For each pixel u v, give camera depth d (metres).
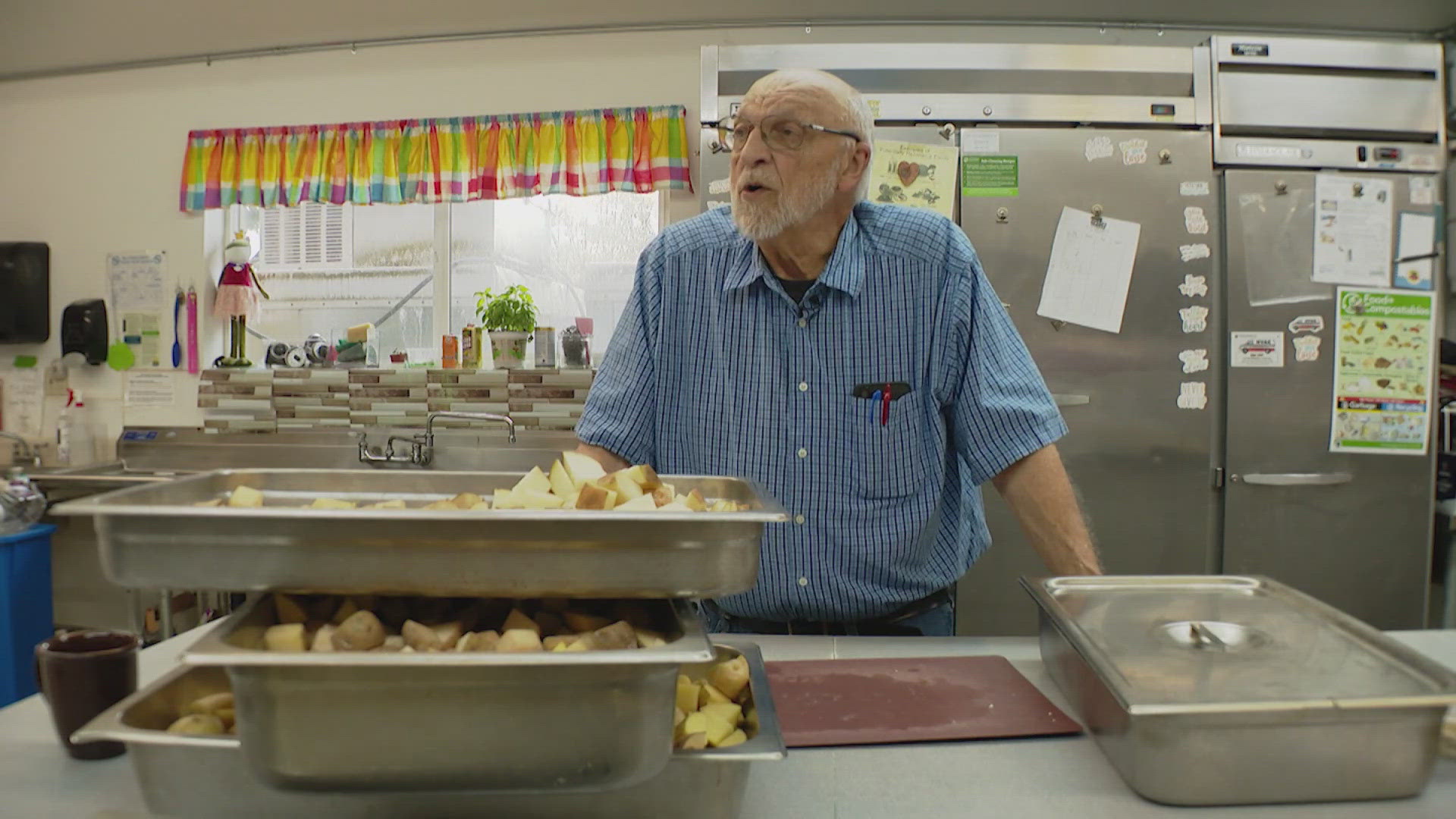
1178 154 2.36
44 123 3.28
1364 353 2.40
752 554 0.64
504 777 0.58
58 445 3.16
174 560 0.60
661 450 1.42
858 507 1.31
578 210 3.18
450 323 3.23
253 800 0.63
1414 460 2.42
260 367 3.17
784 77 1.25
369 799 0.63
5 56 3.24
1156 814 0.67
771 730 0.66
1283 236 2.38
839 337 1.32
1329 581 2.41
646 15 2.96
